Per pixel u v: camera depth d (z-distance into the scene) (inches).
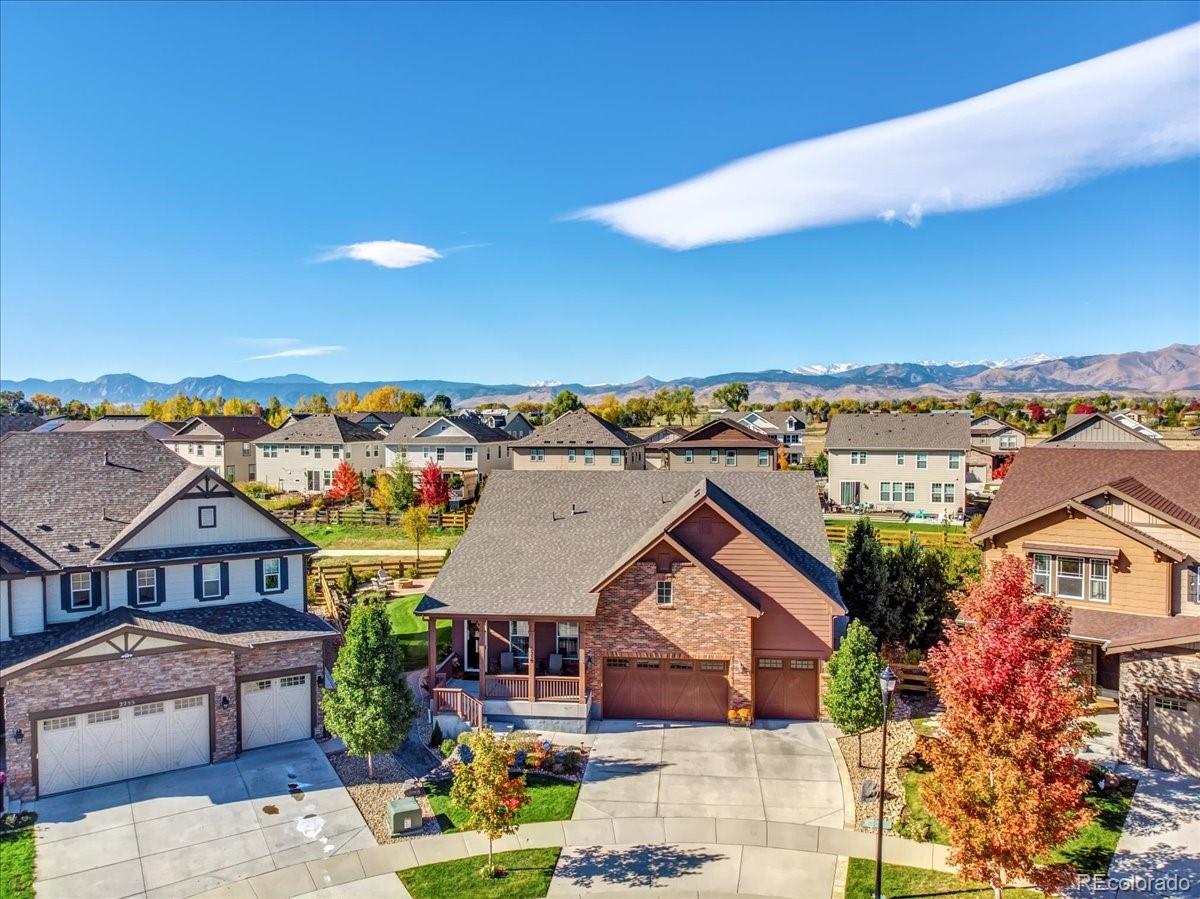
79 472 1066.1
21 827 748.0
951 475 2384.4
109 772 842.8
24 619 888.3
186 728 884.6
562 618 966.4
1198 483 998.4
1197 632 792.3
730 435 2689.5
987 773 584.7
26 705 800.9
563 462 2736.2
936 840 713.6
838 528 2103.8
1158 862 656.4
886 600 1093.8
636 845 714.2
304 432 3139.8
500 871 673.6
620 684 1011.9
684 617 987.3
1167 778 794.8
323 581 1542.8
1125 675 832.9
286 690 956.6
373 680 824.9
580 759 886.4
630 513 1139.3
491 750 684.1
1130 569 935.7
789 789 813.2
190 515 1007.6
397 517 2340.1
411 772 871.1
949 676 640.4
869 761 867.4
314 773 868.0
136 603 961.5
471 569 1062.4
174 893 645.3
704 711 998.4
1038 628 652.7
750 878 663.1
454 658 1099.3
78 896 638.5
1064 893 619.8
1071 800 559.2
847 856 695.1
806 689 996.6
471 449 2903.5
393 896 642.2
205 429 3297.2
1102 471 1068.5
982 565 1073.5
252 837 731.4
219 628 930.1
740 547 993.5
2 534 918.4
